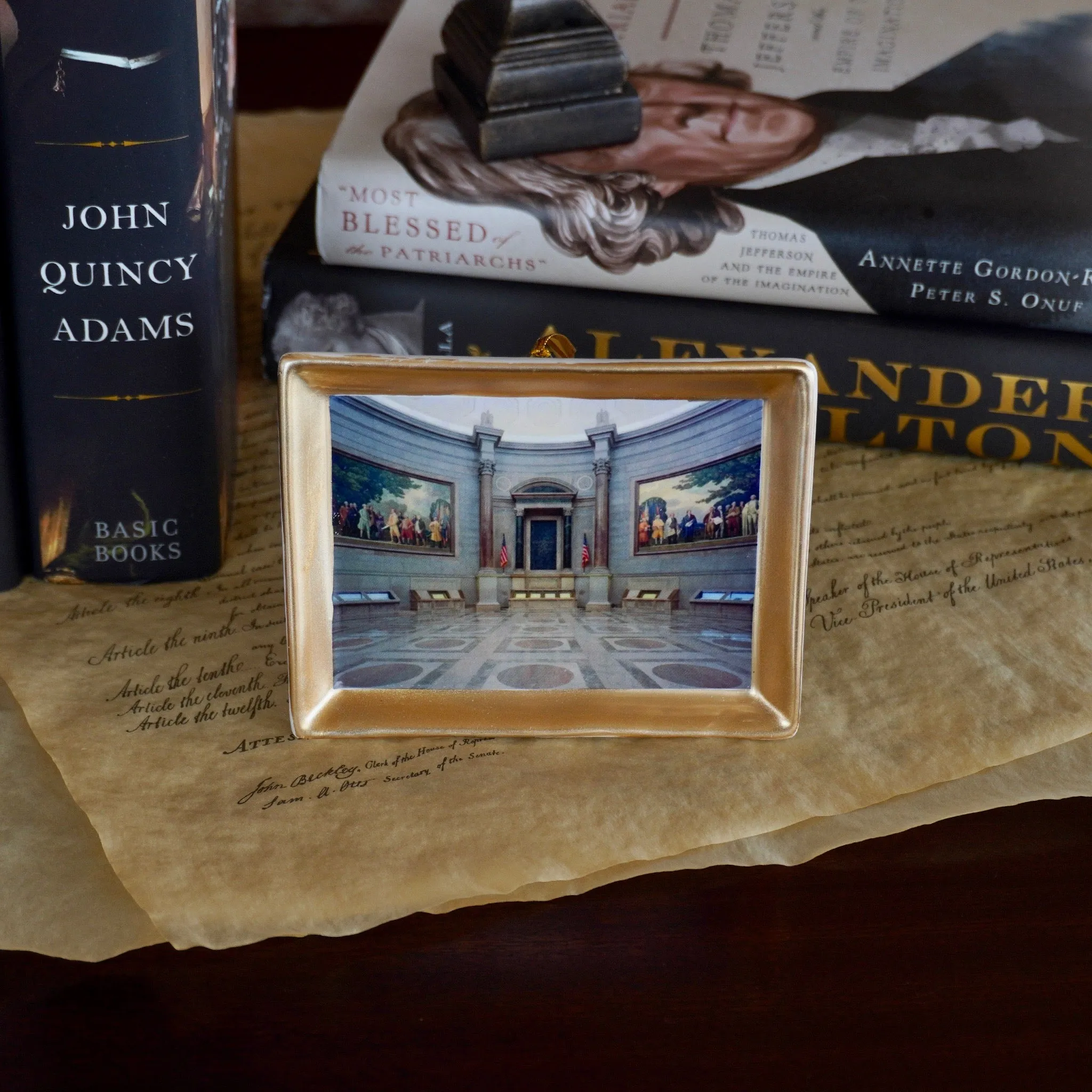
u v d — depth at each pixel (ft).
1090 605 1.87
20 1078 1.15
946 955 1.30
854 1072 1.17
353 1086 1.15
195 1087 1.15
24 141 1.61
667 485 1.58
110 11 1.55
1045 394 2.13
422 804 1.49
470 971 1.27
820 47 2.37
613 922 1.33
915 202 2.03
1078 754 1.59
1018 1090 1.16
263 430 2.32
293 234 2.28
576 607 1.62
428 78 2.27
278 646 1.79
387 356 1.52
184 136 1.66
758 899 1.36
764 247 2.06
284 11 4.03
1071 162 2.09
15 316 1.72
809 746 1.60
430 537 1.59
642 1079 1.16
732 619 1.60
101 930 1.31
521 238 2.10
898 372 2.15
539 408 1.56
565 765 1.57
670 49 2.33
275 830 1.44
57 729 1.60
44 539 1.87
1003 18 2.46
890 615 1.86
